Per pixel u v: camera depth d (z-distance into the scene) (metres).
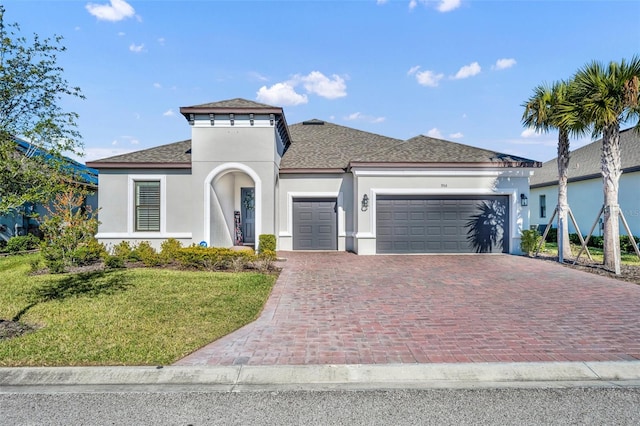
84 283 8.85
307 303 7.52
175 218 14.83
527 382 4.30
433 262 12.75
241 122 14.35
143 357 4.75
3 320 6.32
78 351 4.91
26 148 6.09
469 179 14.84
